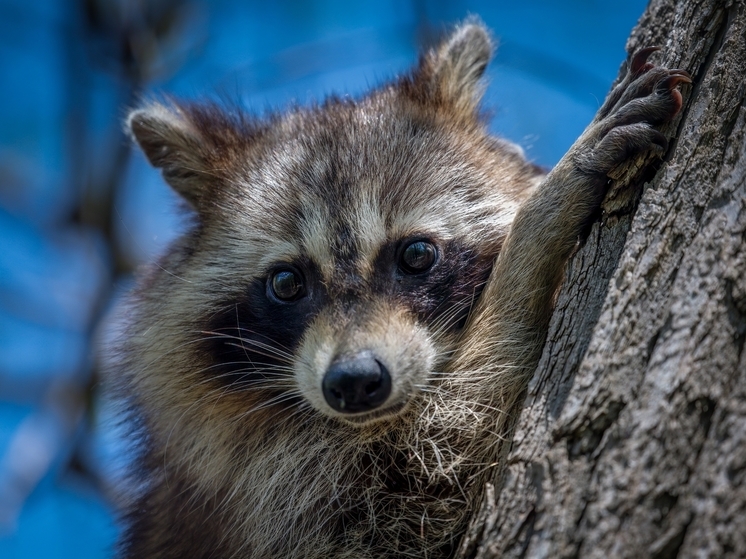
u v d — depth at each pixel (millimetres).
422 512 7301
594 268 6086
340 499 7852
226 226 8961
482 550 5109
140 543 9172
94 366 14633
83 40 15578
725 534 4207
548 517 4793
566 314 5992
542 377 5754
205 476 8453
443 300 8109
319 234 8273
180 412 8750
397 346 7555
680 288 5098
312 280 8312
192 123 9789
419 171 8484
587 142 6770
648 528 4406
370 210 8242
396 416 7625
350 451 7941
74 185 16031
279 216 8531
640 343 5051
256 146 9508
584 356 5332
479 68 9664
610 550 4438
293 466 8172
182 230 9633
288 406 8406
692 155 5648
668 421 4633
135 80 15570
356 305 7910
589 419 4945
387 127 8930
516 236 7203
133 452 9164
